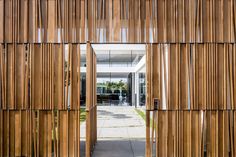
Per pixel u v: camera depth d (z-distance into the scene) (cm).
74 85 574
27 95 571
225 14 569
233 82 563
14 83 570
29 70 572
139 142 769
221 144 564
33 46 572
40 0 576
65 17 575
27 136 571
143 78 1983
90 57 603
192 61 567
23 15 575
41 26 573
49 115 573
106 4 580
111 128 1015
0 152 568
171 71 567
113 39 575
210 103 562
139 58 1906
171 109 564
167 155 561
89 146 586
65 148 572
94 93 723
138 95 2019
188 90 566
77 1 579
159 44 569
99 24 577
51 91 571
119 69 1961
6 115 573
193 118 564
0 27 574
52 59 571
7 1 578
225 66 563
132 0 576
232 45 567
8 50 574
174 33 568
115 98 2167
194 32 566
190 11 569
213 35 565
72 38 575
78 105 572
